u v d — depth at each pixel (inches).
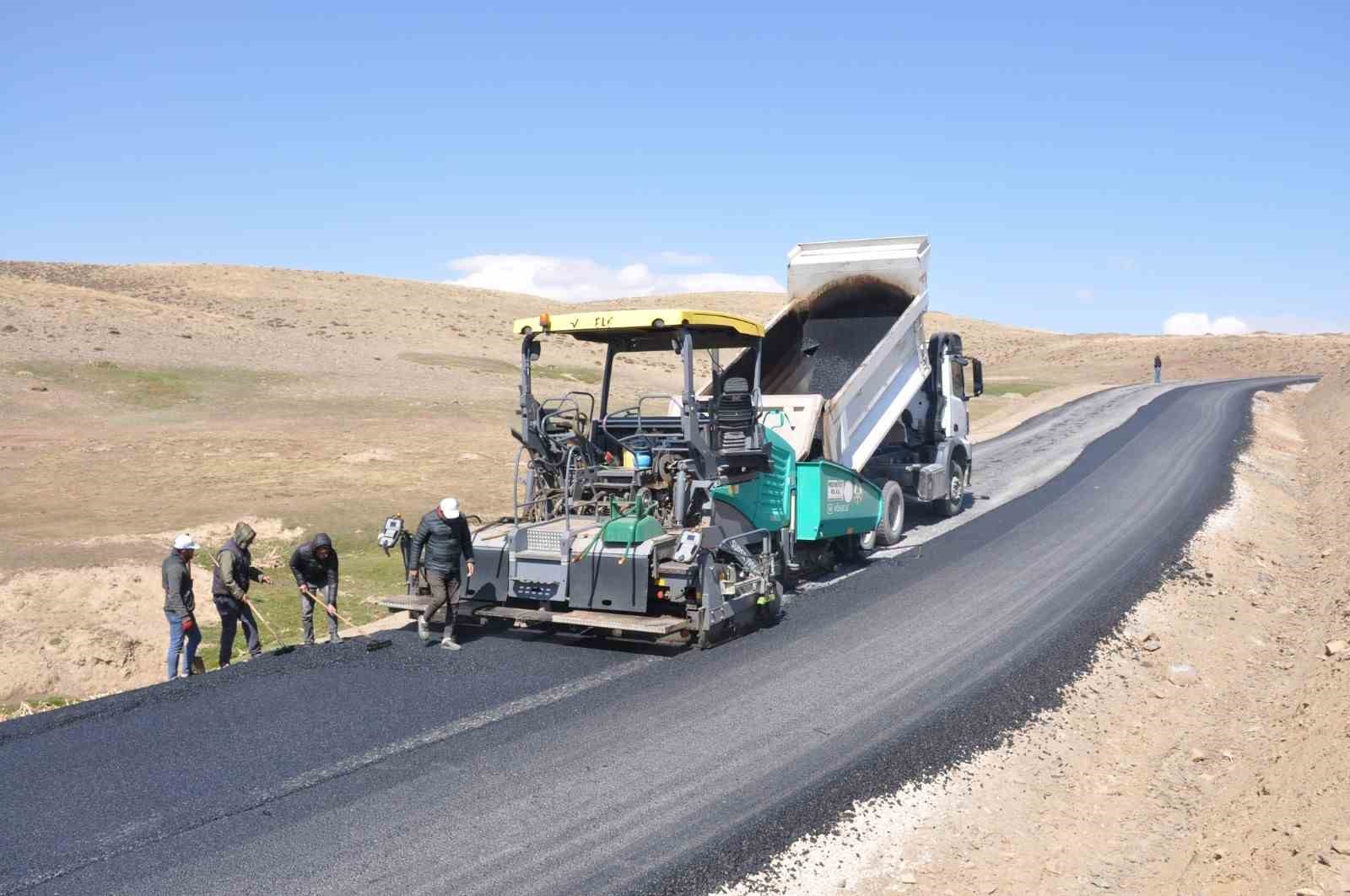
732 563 406.3
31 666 438.3
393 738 289.4
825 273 606.2
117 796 251.4
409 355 1990.7
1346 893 205.6
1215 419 1247.5
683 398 393.4
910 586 484.1
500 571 391.2
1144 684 371.2
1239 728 336.5
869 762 279.3
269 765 270.1
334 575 401.4
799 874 224.2
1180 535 598.9
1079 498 733.3
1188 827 268.8
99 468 901.8
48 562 537.0
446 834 233.1
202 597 518.9
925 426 650.8
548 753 280.1
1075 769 297.6
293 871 216.1
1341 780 254.2
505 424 1239.5
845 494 505.4
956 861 238.2
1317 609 468.1
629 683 341.1
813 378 601.6
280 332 2138.3
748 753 282.5
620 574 371.6
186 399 1330.0
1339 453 967.6
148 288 3070.9
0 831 233.9
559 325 403.5
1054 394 1791.3
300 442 1049.5
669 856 224.8
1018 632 408.5
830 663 365.7
